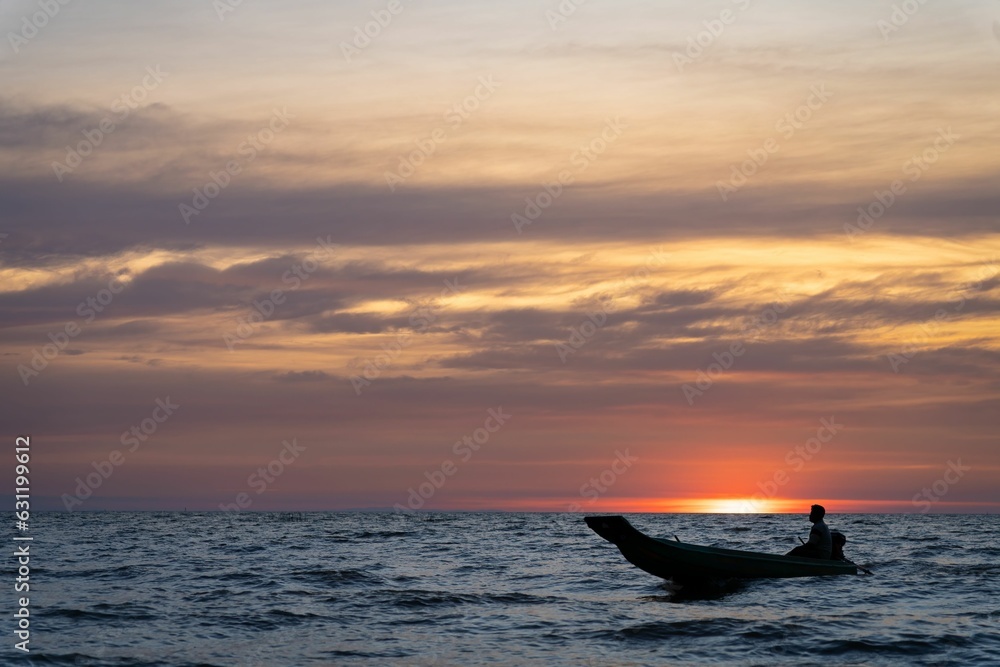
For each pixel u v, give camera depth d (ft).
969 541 155.43
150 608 61.31
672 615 56.95
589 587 74.54
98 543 151.84
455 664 43.86
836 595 64.85
